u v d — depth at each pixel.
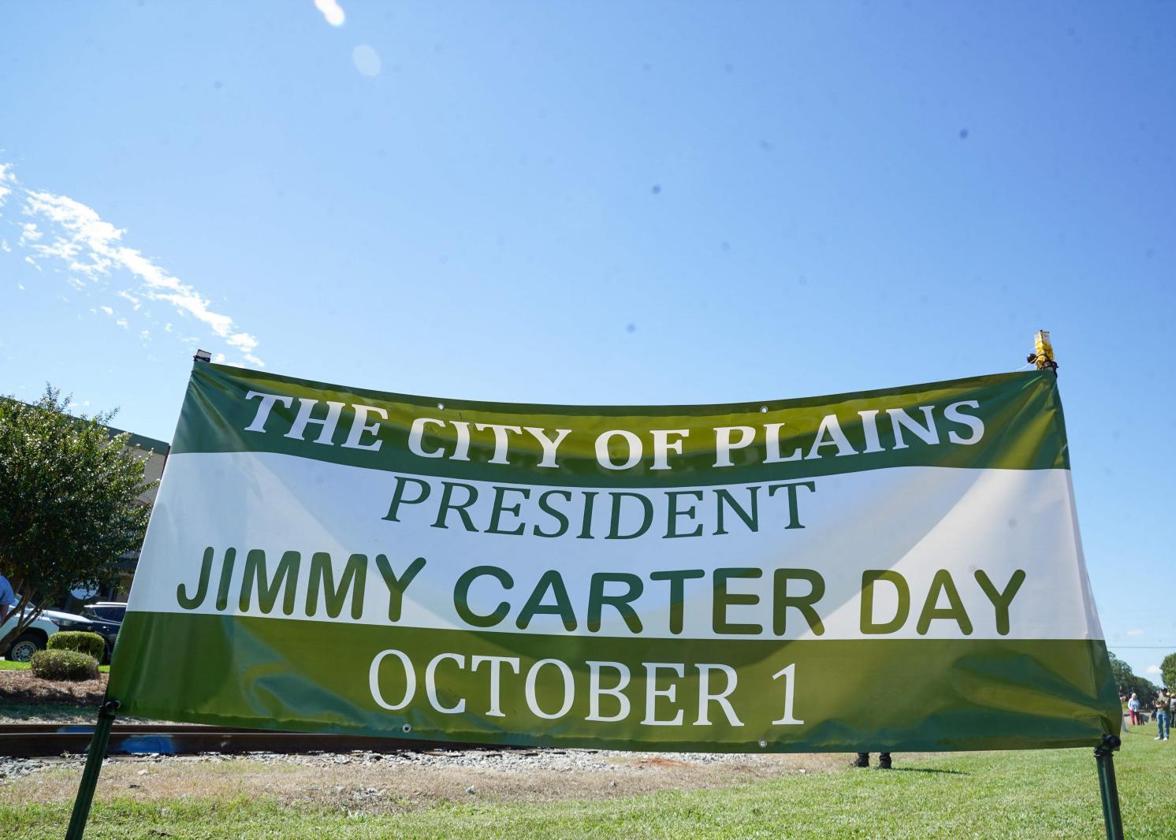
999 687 3.44
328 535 3.95
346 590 3.86
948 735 3.40
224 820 6.77
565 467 4.11
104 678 16.55
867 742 3.44
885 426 3.94
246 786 8.04
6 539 15.04
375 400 4.28
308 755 10.55
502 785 9.38
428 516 4.02
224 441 4.12
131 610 3.83
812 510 3.85
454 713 3.67
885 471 3.85
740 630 3.71
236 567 3.89
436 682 3.72
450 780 9.38
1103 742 3.31
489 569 3.90
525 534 3.97
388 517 4.01
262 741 10.72
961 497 3.74
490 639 3.78
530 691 3.69
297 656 3.76
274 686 3.70
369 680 3.72
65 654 15.95
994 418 3.85
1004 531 3.65
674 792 9.72
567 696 3.68
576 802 8.76
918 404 3.95
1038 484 3.71
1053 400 3.83
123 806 6.85
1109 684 3.39
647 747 3.57
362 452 4.14
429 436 4.20
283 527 3.96
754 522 3.88
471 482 4.09
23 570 15.30
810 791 9.93
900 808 8.67
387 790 8.45
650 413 4.18
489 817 7.58
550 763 11.71
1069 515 3.64
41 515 15.13
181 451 4.11
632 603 3.80
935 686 3.47
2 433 15.50
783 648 3.65
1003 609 3.54
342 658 3.76
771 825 7.62
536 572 3.89
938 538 3.69
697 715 3.60
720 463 4.04
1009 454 3.78
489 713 3.67
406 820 7.24
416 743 12.04
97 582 16.64
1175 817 8.27
